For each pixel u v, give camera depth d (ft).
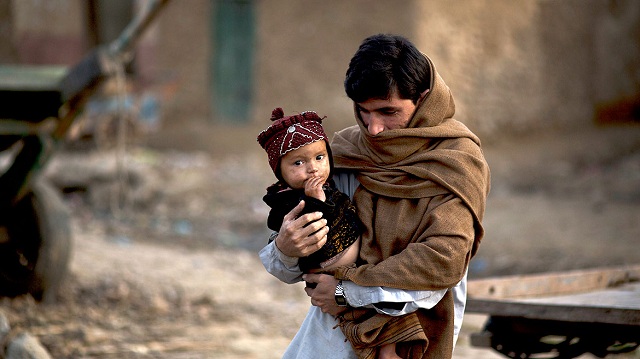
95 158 44.91
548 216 42.19
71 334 20.03
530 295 12.93
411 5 58.59
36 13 50.93
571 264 33.30
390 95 8.68
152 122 51.57
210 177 47.44
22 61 50.72
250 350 20.13
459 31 63.26
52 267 22.44
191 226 39.34
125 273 26.53
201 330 21.70
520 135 70.28
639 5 81.66
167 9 61.16
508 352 12.66
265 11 61.98
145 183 43.60
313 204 8.73
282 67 61.72
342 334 9.10
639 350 21.01
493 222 41.04
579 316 11.02
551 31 73.82
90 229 36.14
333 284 8.77
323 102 60.64
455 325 9.28
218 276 28.81
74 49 52.34
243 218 40.98
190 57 62.13
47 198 22.82
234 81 62.95
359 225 8.96
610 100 79.92
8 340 17.10
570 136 72.69
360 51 8.84
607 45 79.56
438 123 8.98
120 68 21.53
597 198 47.44
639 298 12.14
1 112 21.95
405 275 8.39
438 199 8.68
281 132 8.79
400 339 8.68
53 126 22.40
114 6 51.55
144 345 19.89
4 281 22.93
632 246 35.73
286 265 8.96
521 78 70.08
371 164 9.14
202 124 61.98
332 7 60.54
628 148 68.95
